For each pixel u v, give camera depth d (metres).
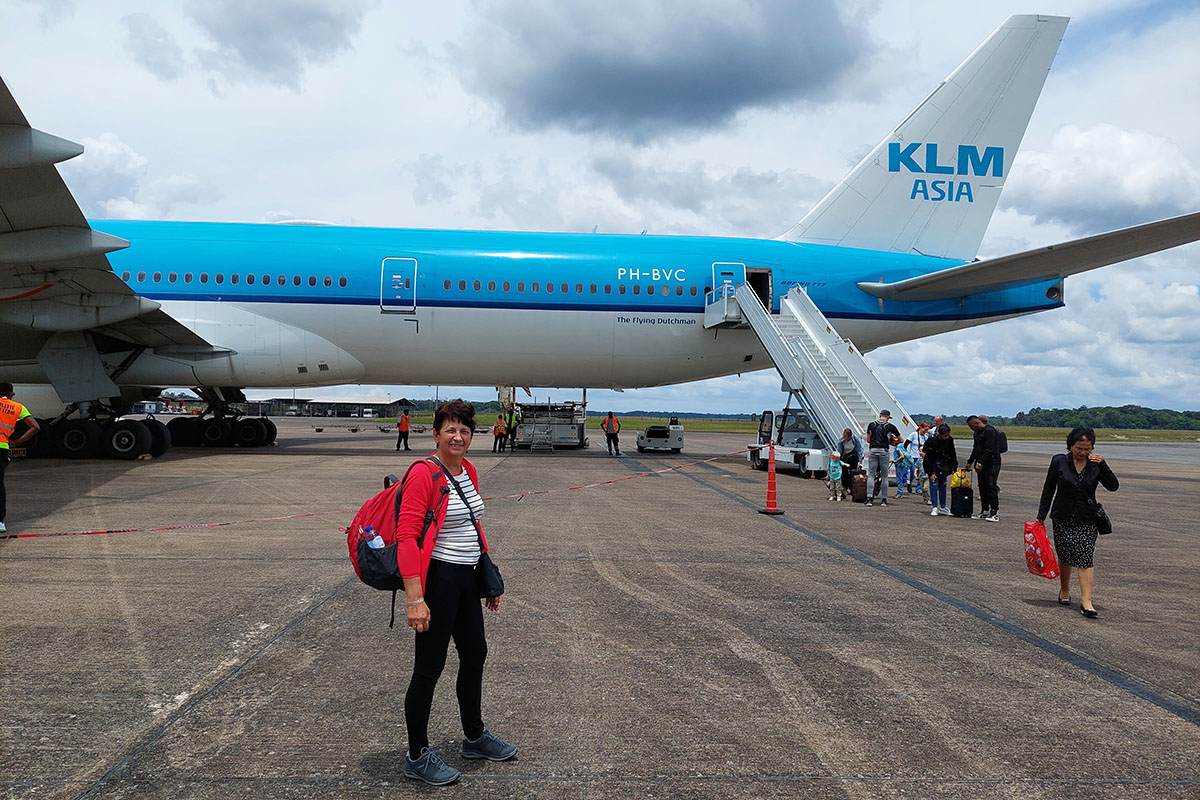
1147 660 5.43
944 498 13.14
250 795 3.34
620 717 4.27
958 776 3.62
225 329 19.64
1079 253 17.52
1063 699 4.65
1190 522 13.30
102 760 3.64
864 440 16.92
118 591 6.78
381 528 3.57
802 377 19.23
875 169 22.47
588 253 21.11
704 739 4.00
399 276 20.12
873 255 22.20
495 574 3.71
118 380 19.98
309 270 19.95
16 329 17.58
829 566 8.48
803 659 5.32
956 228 22.70
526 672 4.96
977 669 5.18
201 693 4.49
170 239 20.02
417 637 3.54
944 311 22.16
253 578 7.31
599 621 6.14
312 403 121.25
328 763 3.65
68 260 14.51
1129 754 3.90
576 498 13.95
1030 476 23.36
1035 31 22.20
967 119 22.44
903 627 6.15
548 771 3.62
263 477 16.19
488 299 20.33
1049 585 7.82
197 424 26.00
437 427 3.69
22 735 3.90
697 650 5.47
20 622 5.83
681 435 29.31
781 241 22.42
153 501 12.37
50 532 9.58
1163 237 16.23
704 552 9.11
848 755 3.83
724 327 21.12
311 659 5.10
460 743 3.93
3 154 11.05
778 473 20.44
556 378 22.09
